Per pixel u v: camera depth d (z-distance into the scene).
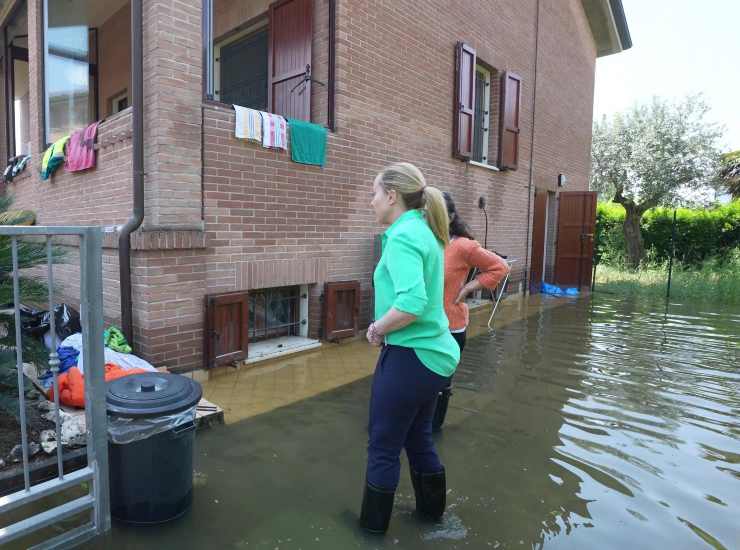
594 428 3.62
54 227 1.99
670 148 14.24
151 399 2.22
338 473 2.87
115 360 3.66
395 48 6.32
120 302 4.26
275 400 4.00
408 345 2.12
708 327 7.44
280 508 2.50
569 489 2.76
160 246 4.04
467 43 7.87
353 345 5.79
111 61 9.20
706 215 14.20
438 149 7.30
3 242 2.86
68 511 2.14
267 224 4.90
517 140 9.57
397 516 2.47
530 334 6.74
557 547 2.25
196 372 4.38
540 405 4.07
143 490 2.28
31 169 6.75
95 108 9.87
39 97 6.43
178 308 4.25
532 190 10.48
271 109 6.30
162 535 2.26
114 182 4.55
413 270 2.00
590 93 13.26
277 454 3.08
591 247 11.36
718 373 5.05
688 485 2.84
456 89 7.51
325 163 5.43
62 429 2.84
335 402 3.98
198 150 4.27
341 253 5.75
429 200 2.20
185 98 4.15
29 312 4.07
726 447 3.35
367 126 5.96
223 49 7.75
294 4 5.88
